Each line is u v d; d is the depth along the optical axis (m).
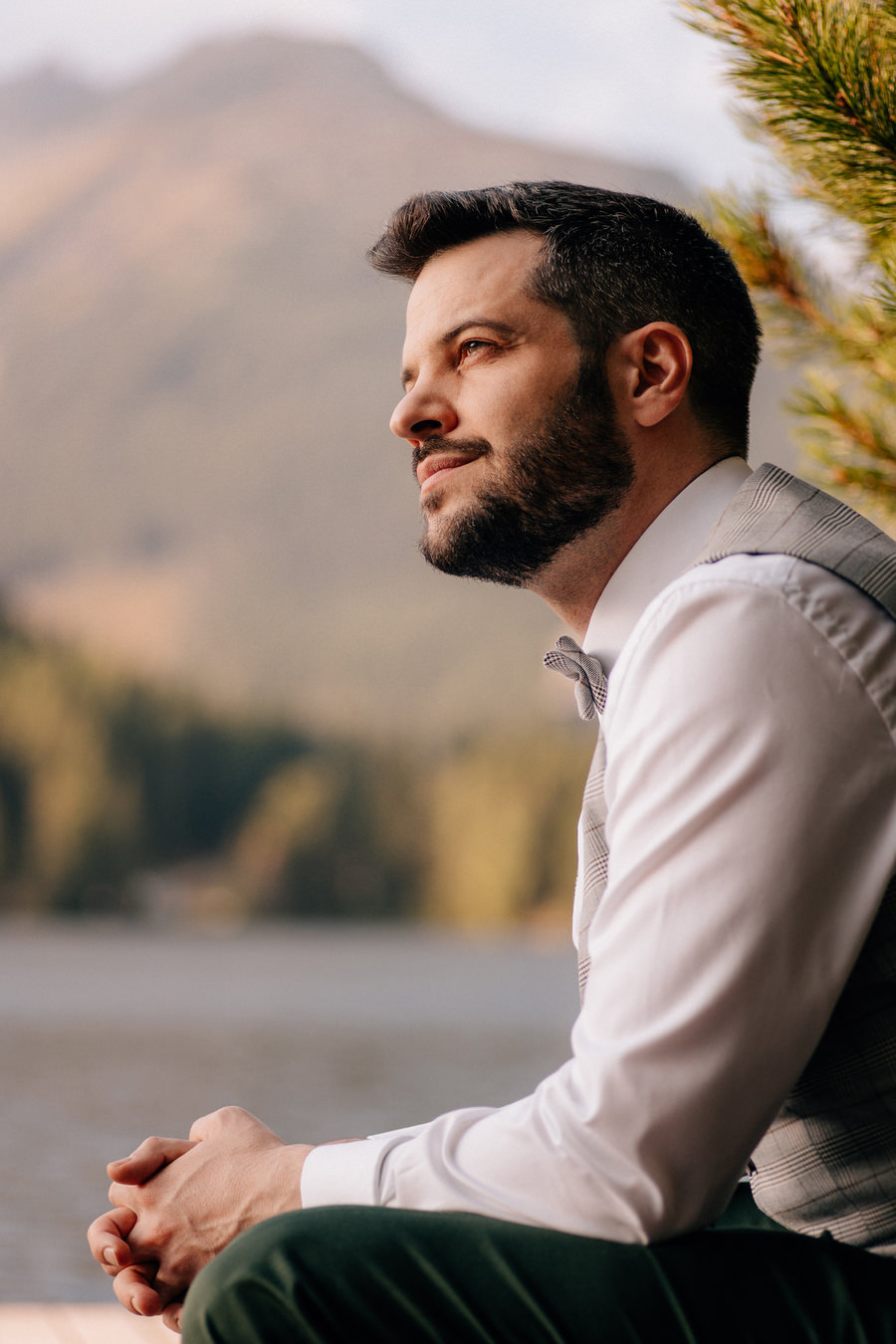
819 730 0.84
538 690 148.50
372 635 174.62
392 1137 0.94
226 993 21.06
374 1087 7.22
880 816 0.84
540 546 1.09
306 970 33.50
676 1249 0.81
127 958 39.09
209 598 186.88
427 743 84.62
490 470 1.08
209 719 89.12
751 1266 0.80
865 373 1.76
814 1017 0.82
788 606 0.87
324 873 80.31
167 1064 8.54
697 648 0.87
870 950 0.86
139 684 86.00
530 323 1.08
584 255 1.08
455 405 1.10
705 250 1.12
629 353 1.08
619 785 0.89
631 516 1.08
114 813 79.19
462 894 75.94
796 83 1.43
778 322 1.77
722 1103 0.80
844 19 1.44
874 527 0.94
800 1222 0.94
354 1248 0.80
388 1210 0.83
